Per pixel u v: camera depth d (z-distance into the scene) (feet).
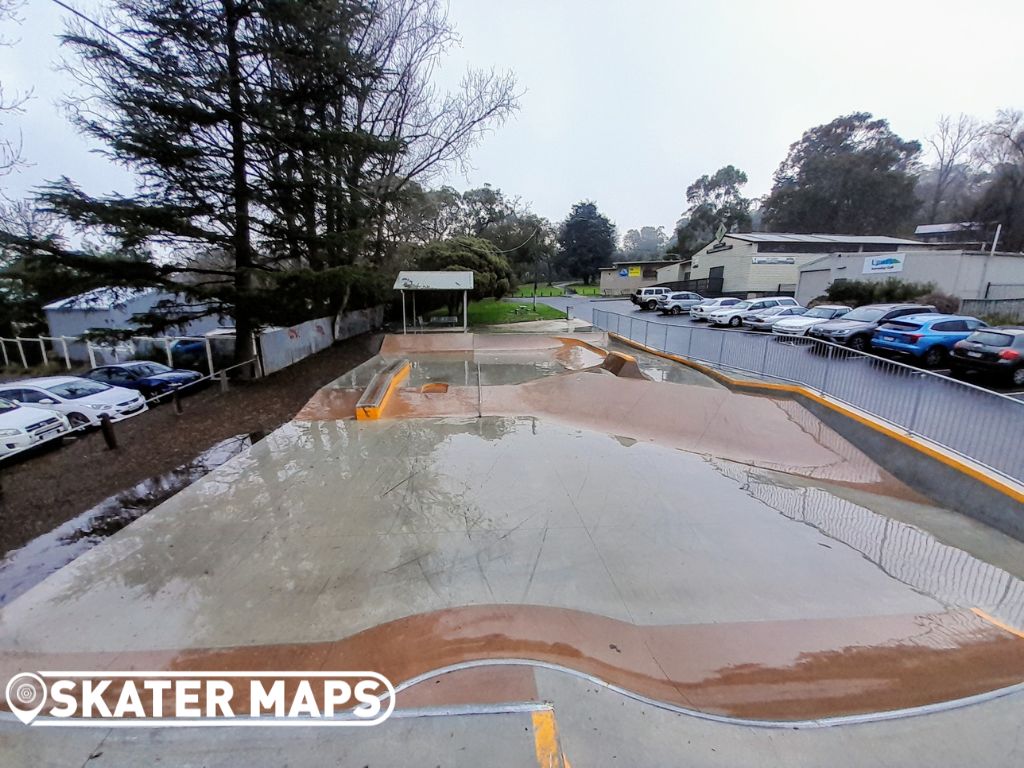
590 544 13.41
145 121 32.22
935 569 12.71
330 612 10.50
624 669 8.70
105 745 6.98
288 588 11.39
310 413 26.61
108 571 12.14
